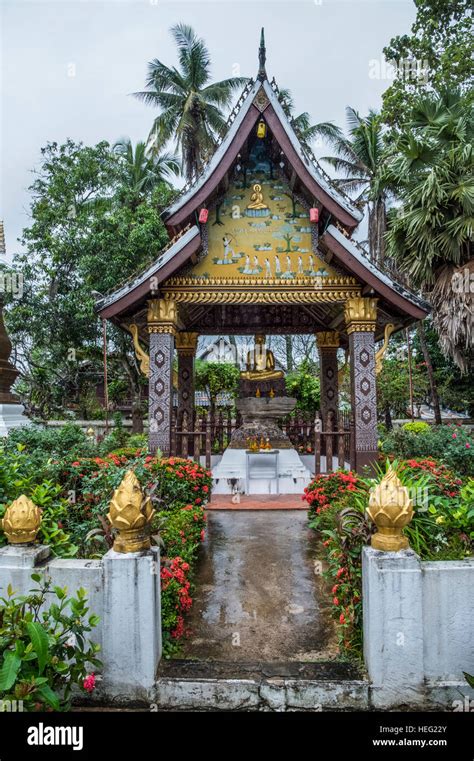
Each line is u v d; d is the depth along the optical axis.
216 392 23.36
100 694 3.26
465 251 10.80
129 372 21.30
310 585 5.29
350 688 3.22
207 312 12.58
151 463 7.09
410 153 10.99
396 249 11.83
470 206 9.86
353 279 9.34
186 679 3.30
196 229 8.73
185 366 12.45
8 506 3.83
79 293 19.28
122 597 3.25
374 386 9.24
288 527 7.73
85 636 3.32
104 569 3.27
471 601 3.22
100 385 26.78
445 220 10.44
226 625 4.34
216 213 9.48
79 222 19.59
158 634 3.47
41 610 3.32
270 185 9.57
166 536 5.02
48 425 19.30
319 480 7.56
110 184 20.97
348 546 3.78
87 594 3.34
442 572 3.23
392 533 3.30
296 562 6.04
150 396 9.17
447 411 27.20
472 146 10.30
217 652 3.87
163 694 3.26
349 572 3.81
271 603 4.82
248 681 3.28
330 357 13.02
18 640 2.52
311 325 12.74
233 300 9.30
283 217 9.49
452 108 11.48
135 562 3.25
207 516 8.50
